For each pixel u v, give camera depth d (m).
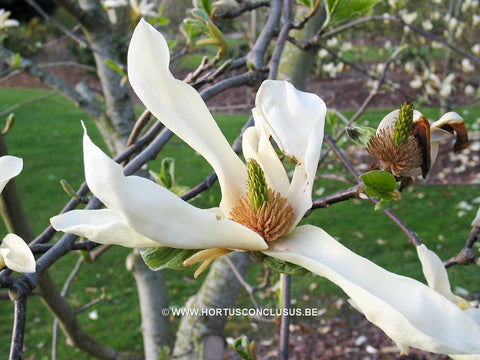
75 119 3.77
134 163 0.49
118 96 1.05
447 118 0.41
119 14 2.12
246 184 0.39
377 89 0.83
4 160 0.36
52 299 0.78
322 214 2.21
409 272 1.75
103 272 1.90
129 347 1.55
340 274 0.34
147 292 1.12
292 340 1.58
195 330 1.04
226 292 1.01
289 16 0.56
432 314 0.32
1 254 0.35
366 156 2.67
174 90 0.37
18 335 0.37
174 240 0.34
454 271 1.77
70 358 1.50
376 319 0.32
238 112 3.75
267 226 0.38
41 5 4.46
